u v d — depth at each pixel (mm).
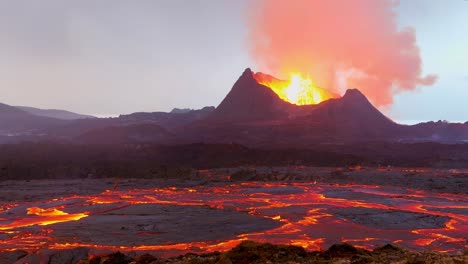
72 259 22875
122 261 15492
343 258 13523
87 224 34875
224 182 66562
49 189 58062
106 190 58000
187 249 26484
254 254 14086
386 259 12969
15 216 39469
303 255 14203
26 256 22750
